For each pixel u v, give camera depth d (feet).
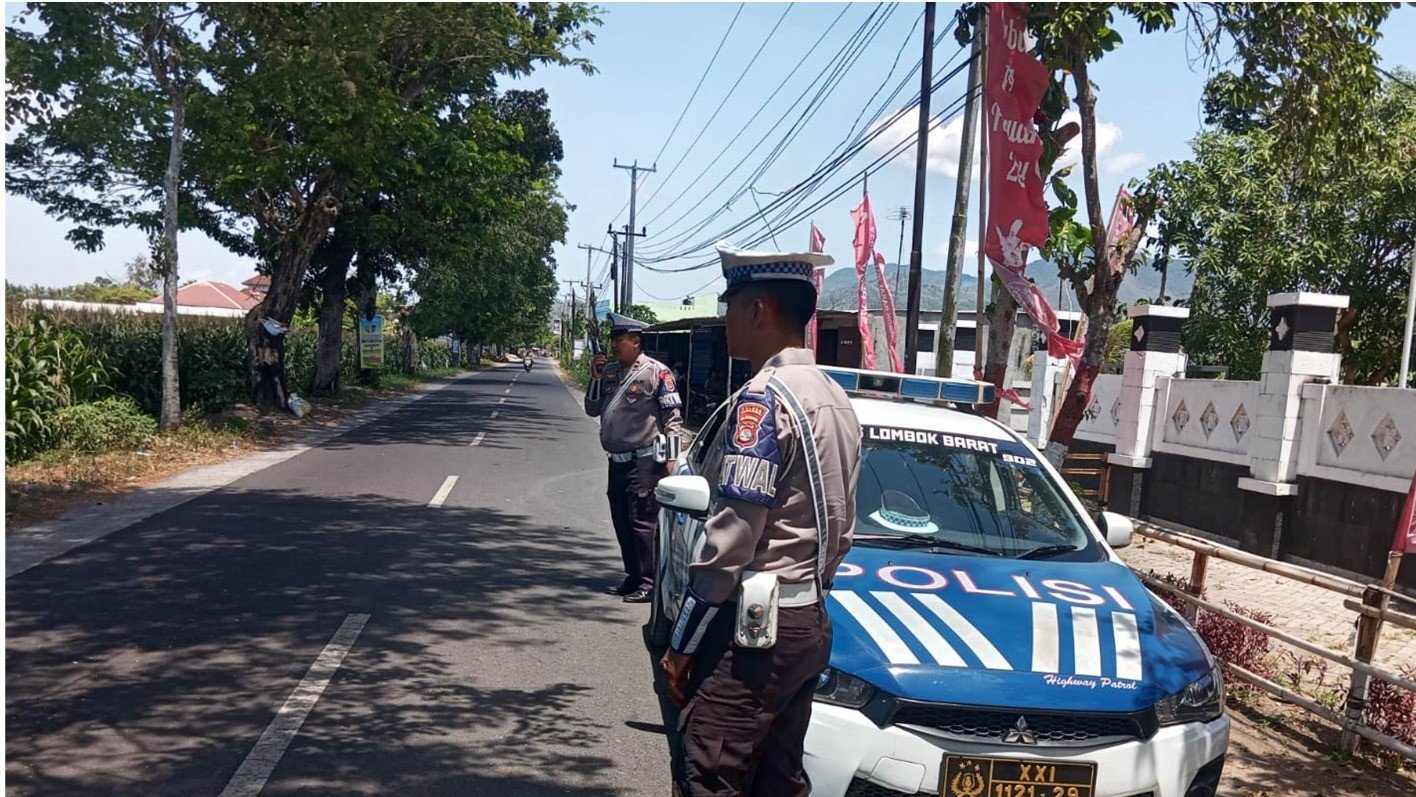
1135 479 40.27
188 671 16.30
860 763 10.87
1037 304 22.71
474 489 38.09
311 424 61.67
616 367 24.85
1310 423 31.55
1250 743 16.74
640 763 14.07
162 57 44.93
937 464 16.11
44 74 40.50
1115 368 56.08
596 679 17.40
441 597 21.88
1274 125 22.07
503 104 104.17
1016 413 56.75
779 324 9.04
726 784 8.45
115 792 12.09
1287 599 28.17
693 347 97.19
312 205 62.08
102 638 17.69
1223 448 35.63
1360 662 15.93
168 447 43.73
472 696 16.17
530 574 24.76
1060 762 10.84
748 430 8.36
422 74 61.98
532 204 131.34
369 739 14.17
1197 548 19.85
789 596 8.48
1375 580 28.71
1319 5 19.81
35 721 14.05
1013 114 22.34
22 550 23.97
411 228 73.67
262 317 63.98
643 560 22.61
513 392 116.88
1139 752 11.09
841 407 8.84
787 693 8.55
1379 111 41.11
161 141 49.26
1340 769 15.71
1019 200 22.41
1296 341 32.01
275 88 47.57
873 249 50.24
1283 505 32.19
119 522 27.81
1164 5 20.22
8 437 37.24
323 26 45.42
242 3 44.45
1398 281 44.21
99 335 53.52
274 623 19.11
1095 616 12.63
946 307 39.55
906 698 10.95
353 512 31.32
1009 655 11.53
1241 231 45.01
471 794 12.76
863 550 14.15
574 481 42.24
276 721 14.53
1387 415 28.68
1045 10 21.48
